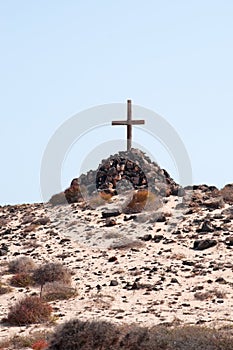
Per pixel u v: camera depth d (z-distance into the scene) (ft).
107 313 507.30
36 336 439.22
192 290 560.20
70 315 506.48
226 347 383.45
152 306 524.93
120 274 612.70
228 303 526.98
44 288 574.15
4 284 596.70
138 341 390.21
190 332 412.77
